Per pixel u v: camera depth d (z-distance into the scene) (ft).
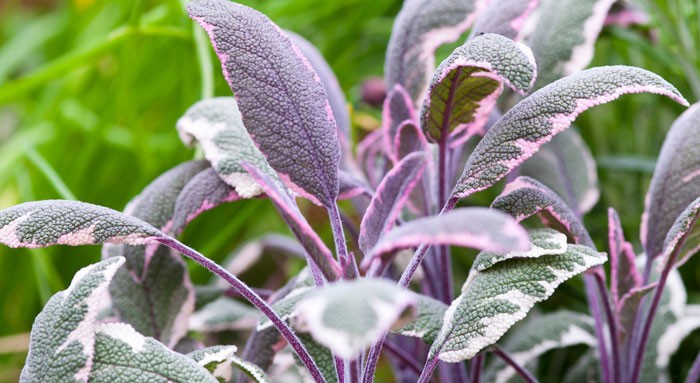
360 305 0.96
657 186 1.31
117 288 1.30
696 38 1.58
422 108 1.20
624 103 1.76
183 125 1.31
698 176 1.28
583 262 1.16
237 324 1.43
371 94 1.82
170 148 1.91
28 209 1.16
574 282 1.57
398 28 1.37
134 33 1.61
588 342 1.37
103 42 1.65
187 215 1.29
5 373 1.93
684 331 1.37
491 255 1.19
